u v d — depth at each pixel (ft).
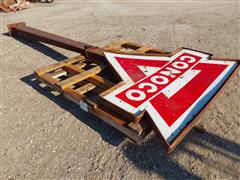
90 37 17.12
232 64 9.95
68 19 21.95
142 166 6.90
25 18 22.72
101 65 10.72
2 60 13.76
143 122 7.25
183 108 7.68
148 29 18.54
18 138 8.10
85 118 8.89
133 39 16.43
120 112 7.57
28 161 7.24
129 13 23.86
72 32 18.30
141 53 11.15
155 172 6.71
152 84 8.84
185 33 17.35
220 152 7.20
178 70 9.78
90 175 6.71
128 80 9.09
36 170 6.95
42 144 7.81
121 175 6.66
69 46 12.76
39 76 10.39
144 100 7.94
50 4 28.50
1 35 18.02
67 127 8.49
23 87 11.02
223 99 9.57
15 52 14.83
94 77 10.08
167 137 6.60
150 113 7.36
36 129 8.45
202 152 7.23
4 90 10.83
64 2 29.53
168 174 6.63
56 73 10.64
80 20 21.54
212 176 6.49
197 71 9.69
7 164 7.18
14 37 17.47
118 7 26.68
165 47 14.79
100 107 8.14
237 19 20.77
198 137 7.76
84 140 7.90
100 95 8.16
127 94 8.25
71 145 7.73
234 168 6.68
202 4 27.94
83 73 10.14
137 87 8.65
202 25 19.29
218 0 30.30
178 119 7.22
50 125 8.61
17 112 9.37
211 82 8.96
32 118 9.00
